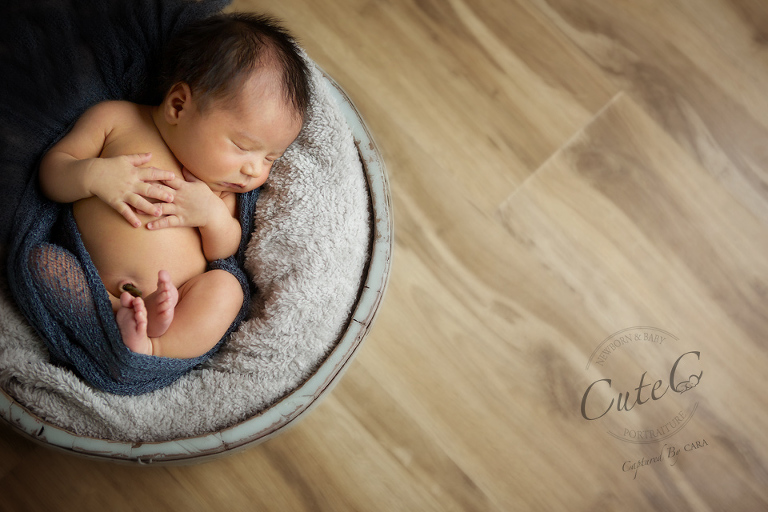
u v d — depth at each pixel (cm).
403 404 121
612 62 140
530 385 124
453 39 138
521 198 132
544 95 137
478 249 129
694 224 134
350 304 107
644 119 138
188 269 104
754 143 139
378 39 136
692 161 137
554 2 142
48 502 110
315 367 105
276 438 117
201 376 103
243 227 109
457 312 126
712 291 132
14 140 95
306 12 135
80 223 98
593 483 121
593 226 132
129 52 106
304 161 108
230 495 114
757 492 123
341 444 118
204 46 97
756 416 126
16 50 97
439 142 133
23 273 92
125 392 99
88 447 97
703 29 143
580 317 128
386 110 133
